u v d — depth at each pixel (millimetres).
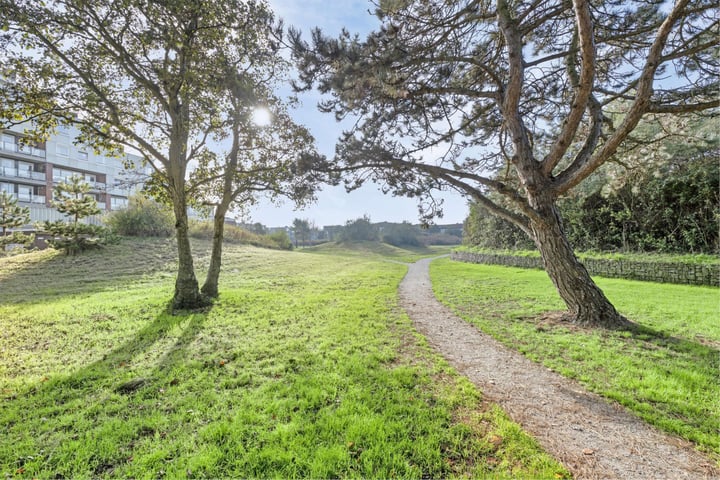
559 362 3920
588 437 2443
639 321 5555
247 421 2641
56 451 2305
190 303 7066
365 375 3553
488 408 2861
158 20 5711
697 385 3180
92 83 6078
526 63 6121
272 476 2035
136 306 7090
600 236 16078
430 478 2023
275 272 14359
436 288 10242
